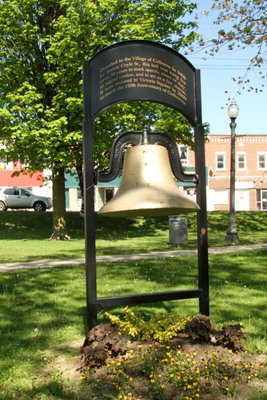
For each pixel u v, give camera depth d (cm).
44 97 1781
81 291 695
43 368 382
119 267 923
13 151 1686
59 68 1619
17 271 909
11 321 528
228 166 4253
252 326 482
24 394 329
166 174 392
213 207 4191
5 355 411
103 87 407
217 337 407
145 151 392
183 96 433
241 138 4288
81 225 2216
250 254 1098
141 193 367
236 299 614
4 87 1747
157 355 372
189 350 389
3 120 1633
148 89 418
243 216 2458
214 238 1698
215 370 348
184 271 855
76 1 1587
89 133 401
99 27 1612
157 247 1395
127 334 399
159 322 420
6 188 3170
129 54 414
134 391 329
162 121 1902
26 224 2255
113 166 401
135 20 1678
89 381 346
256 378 352
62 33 1592
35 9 1714
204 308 427
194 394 322
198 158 431
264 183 4216
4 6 1658
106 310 573
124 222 2352
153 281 757
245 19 1126
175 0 1911
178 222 1477
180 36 1972
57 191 1858
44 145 1603
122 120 1633
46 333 476
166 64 425
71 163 1739
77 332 481
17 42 1689
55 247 1500
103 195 3794
